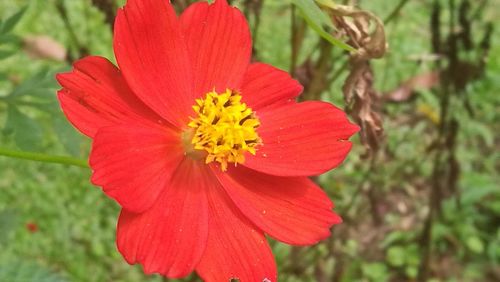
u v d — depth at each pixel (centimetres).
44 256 26
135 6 10
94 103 9
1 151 10
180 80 10
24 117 14
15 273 17
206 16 10
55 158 10
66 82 9
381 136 14
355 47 13
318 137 10
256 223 10
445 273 28
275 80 11
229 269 9
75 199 28
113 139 9
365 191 28
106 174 9
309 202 10
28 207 27
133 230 9
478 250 28
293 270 24
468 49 21
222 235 10
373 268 27
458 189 28
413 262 28
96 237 27
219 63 11
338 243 26
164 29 10
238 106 10
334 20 13
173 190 10
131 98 10
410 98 32
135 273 26
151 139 10
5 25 15
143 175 9
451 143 23
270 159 10
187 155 10
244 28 11
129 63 9
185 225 9
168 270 9
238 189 10
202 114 10
